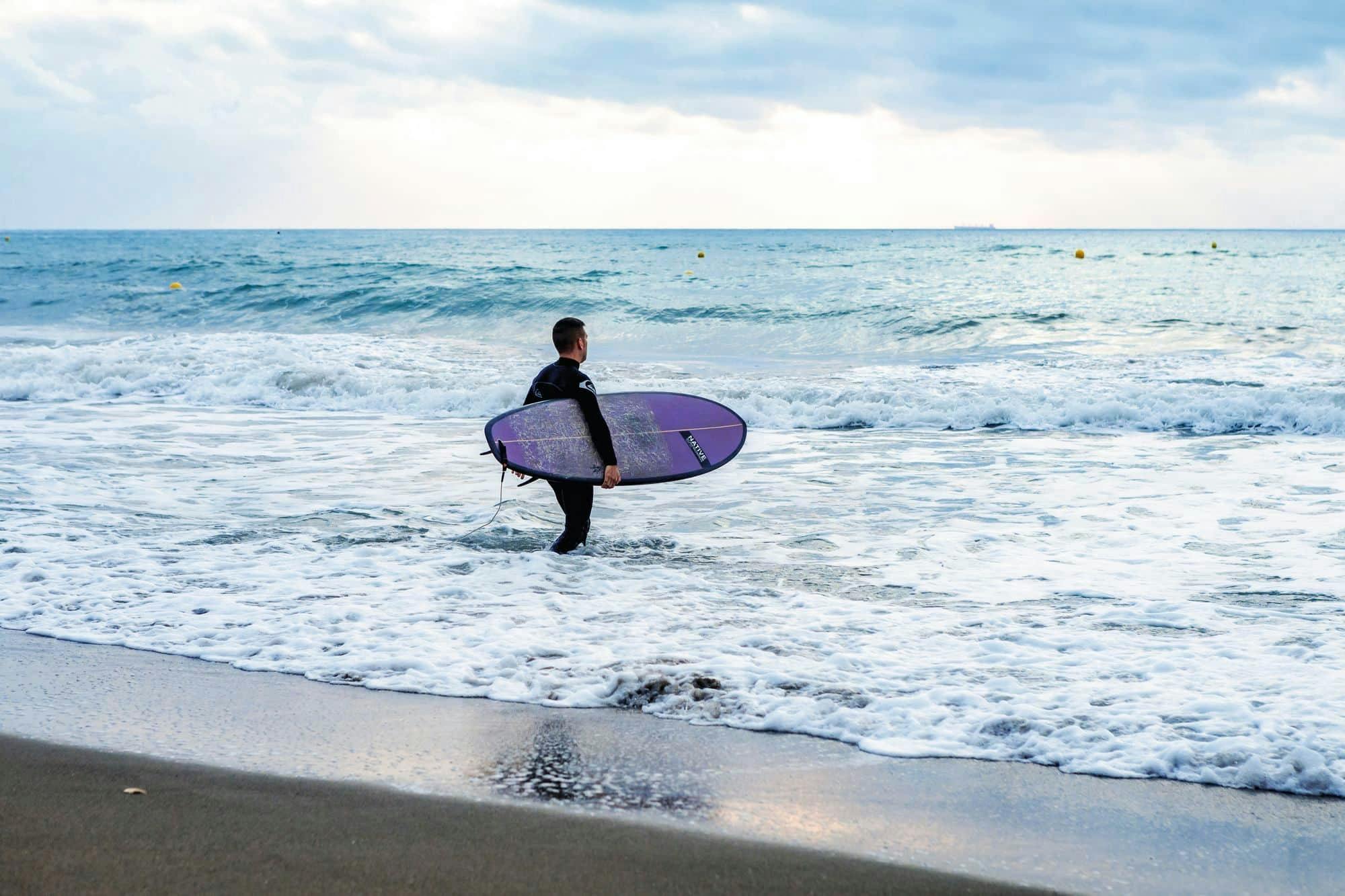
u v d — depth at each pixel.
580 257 56.91
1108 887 2.34
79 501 7.11
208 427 10.98
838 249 69.00
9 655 4.05
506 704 3.58
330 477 8.22
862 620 4.61
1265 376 13.16
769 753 3.16
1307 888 2.35
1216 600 4.92
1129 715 3.39
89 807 2.63
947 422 11.16
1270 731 3.20
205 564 5.49
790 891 2.28
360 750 3.11
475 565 5.53
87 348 16.17
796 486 8.02
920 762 3.09
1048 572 5.52
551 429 5.77
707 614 4.69
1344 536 6.18
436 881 2.26
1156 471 8.41
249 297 25.05
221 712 3.44
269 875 2.27
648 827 2.60
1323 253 59.91
